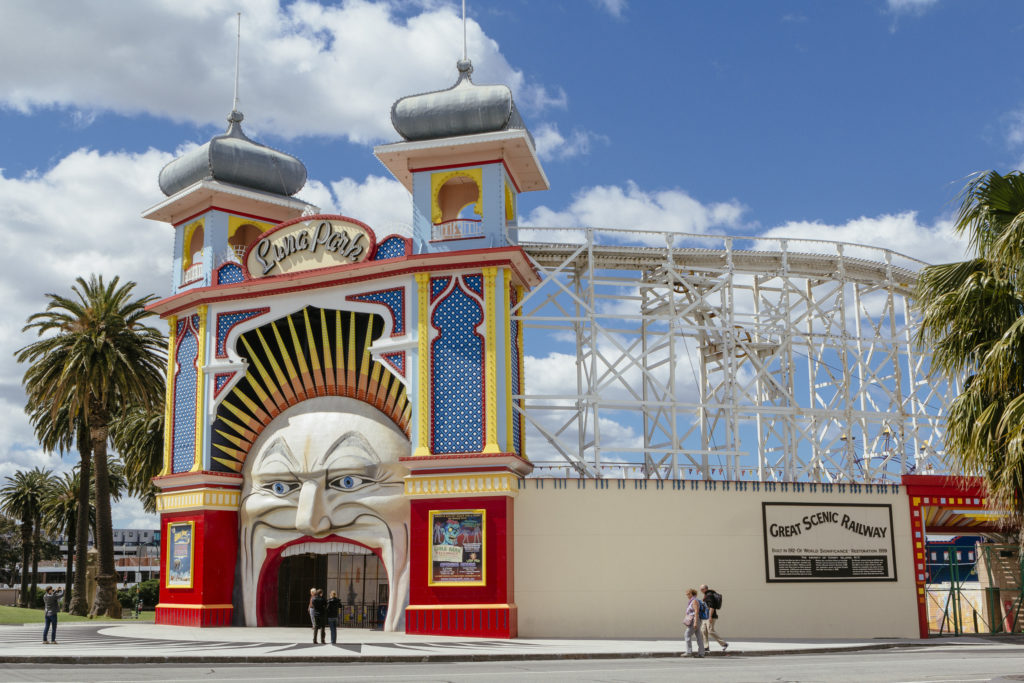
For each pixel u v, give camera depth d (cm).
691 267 4000
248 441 3712
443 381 3278
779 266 4147
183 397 3825
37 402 4816
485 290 3288
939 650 2727
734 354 4047
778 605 3294
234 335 3700
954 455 2055
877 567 3406
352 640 2886
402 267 3372
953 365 2045
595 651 2519
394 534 3325
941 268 2102
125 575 14288
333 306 3528
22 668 2084
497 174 3425
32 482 8412
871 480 4191
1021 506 1934
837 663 2166
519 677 1788
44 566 14725
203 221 3981
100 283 4862
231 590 3609
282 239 3694
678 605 3216
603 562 3209
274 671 1972
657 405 3716
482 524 3103
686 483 3325
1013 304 1970
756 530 3338
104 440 4912
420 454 3216
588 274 3825
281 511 3494
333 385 3606
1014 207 1992
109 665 2188
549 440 3669
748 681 1662
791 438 4153
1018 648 2789
